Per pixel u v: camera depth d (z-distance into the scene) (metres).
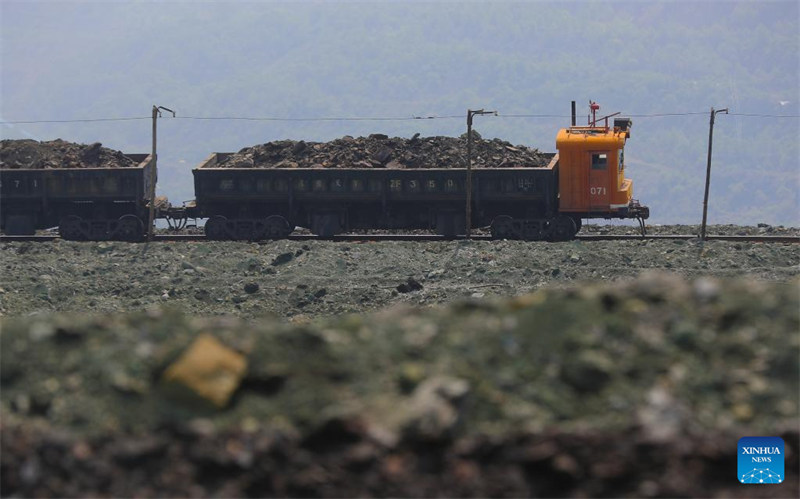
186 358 53.78
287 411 52.09
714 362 53.66
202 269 153.50
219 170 176.75
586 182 172.12
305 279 148.00
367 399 52.28
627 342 54.50
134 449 50.91
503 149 181.38
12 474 51.00
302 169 175.75
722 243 158.88
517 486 49.16
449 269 150.00
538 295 59.28
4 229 181.38
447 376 53.22
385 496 49.06
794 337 54.34
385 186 175.12
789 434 50.38
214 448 50.84
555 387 52.62
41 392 53.91
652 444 49.88
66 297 141.75
